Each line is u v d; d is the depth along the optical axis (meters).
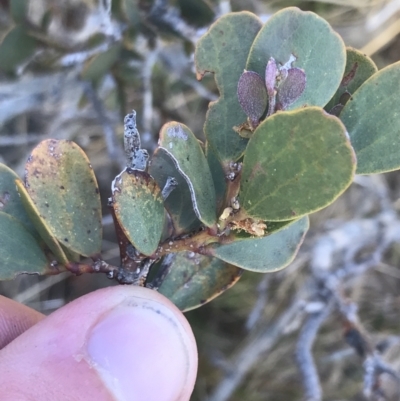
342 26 0.16
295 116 0.06
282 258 0.08
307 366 0.14
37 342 0.09
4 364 0.09
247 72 0.07
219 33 0.07
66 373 0.08
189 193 0.08
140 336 0.08
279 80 0.07
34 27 0.13
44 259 0.08
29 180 0.07
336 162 0.06
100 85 0.14
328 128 0.06
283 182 0.06
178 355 0.09
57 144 0.08
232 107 0.07
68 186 0.08
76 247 0.08
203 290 0.09
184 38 0.13
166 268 0.08
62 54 0.13
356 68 0.07
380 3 0.16
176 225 0.08
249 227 0.07
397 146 0.07
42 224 0.07
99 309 0.09
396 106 0.07
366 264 0.15
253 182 0.07
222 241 0.07
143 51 0.14
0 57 0.13
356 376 0.19
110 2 0.12
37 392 0.08
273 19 0.07
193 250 0.07
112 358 0.08
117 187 0.07
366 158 0.07
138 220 0.07
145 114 0.14
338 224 0.18
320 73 0.07
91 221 0.08
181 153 0.07
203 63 0.07
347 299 0.14
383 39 0.16
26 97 0.14
